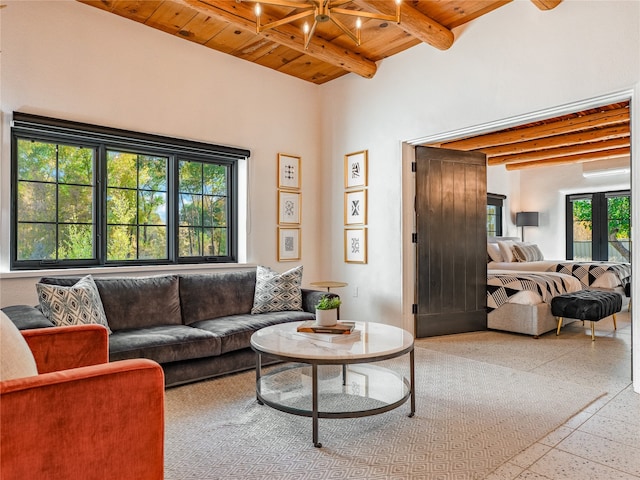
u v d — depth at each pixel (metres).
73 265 3.47
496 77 3.52
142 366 1.25
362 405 2.33
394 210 4.36
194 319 3.45
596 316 4.21
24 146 3.27
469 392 2.79
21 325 2.17
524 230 8.71
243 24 3.41
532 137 5.70
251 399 2.68
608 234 7.89
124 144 3.72
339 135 4.95
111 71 3.55
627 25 2.82
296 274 3.90
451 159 4.60
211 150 4.14
